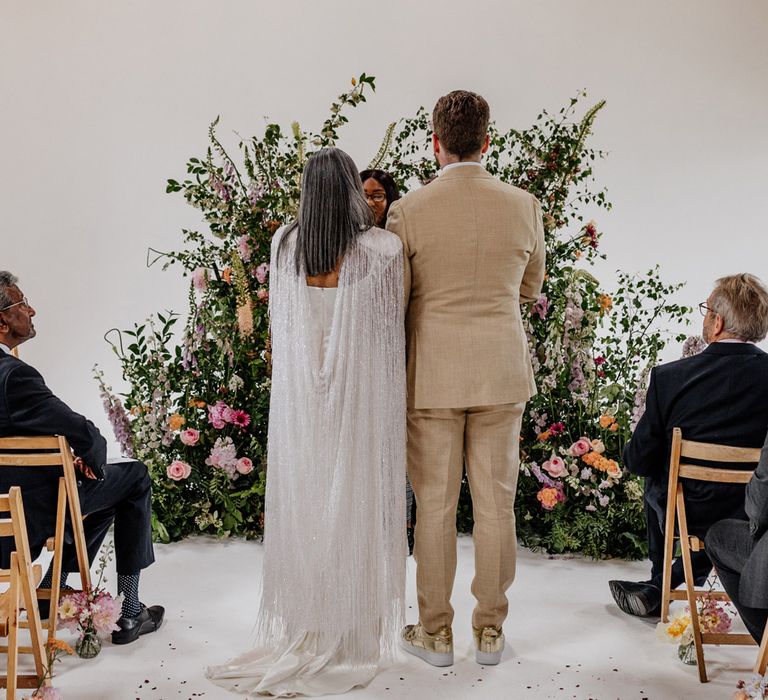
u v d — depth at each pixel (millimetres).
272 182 3693
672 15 5930
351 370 2406
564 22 5922
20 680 2260
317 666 2426
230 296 3787
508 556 2506
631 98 5984
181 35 5848
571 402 3699
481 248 2383
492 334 2428
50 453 2559
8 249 5820
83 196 5844
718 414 2592
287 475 2459
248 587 3178
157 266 5922
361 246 2393
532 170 3680
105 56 5812
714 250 6082
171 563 3432
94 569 3342
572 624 2828
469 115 2391
